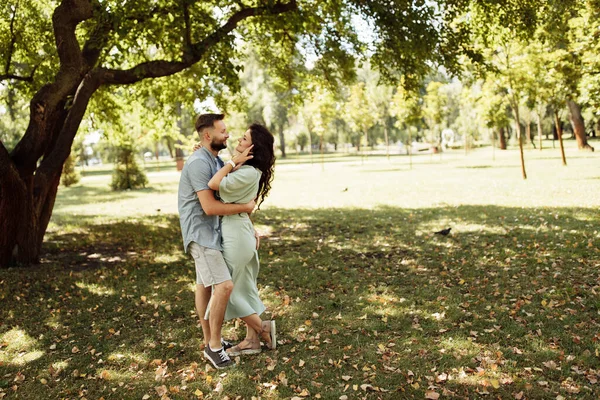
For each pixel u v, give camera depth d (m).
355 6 9.70
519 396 3.22
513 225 9.20
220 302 3.79
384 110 41.59
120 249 9.33
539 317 4.57
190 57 8.36
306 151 84.44
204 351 4.04
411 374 3.59
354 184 20.53
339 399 3.32
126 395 3.53
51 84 7.65
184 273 7.14
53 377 3.88
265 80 43.41
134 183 25.64
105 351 4.34
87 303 5.81
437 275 6.30
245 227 3.94
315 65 12.18
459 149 59.62
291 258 7.71
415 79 10.94
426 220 10.50
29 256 7.98
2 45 9.91
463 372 3.59
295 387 3.52
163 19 8.48
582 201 11.39
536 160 26.56
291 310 5.22
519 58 16.94
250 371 3.80
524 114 43.91
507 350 3.92
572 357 3.71
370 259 7.41
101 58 9.70
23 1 9.66
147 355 4.22
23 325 5.11
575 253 6.77
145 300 5.80
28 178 8.09
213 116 3.92
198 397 3.45
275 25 9.74
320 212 13.03
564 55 16.34
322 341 4.34
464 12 10.42
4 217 7.59
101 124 14.34
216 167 3.93
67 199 21.03
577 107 30.41
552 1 9.98
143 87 12.83
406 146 62.31
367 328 4.58
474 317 4.70
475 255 7.16
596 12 11.20
